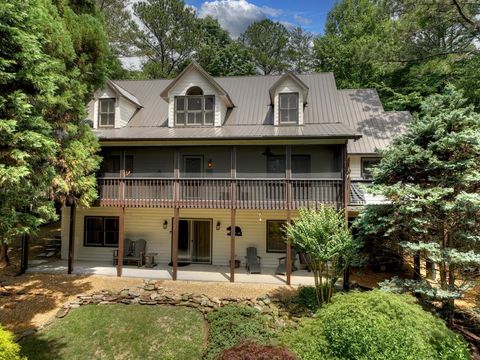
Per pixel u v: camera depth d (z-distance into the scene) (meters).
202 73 13.63
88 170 11.10
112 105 14.33
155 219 14.31
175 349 7.37
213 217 14.05
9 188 6.39
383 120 15.62
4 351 4.75
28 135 6.39
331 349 5.20
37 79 6.64
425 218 7.68
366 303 5.93
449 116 7.54
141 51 27.58
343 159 11.46
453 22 15.23
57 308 9.18
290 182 11.46
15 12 6.25
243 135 11.65
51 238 18.12
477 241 7.53
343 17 28.36
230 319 8.05
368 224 8.46
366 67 24.38
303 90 13.16
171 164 14.30
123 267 13.25
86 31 10.88
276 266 13.56
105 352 7.32
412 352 4.82
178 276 11.92
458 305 9.31
